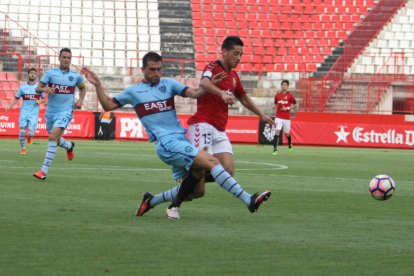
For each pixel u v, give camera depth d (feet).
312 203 82.99
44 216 66.28
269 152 200.34
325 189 100.48
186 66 303.07
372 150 229.04
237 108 287.89
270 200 84.99
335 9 325.83
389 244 55.93
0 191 86.84
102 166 132.46
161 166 135.54
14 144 206.49
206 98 71.97
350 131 246.68
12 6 310.65
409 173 135.64
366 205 82.23
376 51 307.99
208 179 68.33
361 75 294.66
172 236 56.90
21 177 106.22
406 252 52.60
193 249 51.67
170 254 49.67
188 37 313.12
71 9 314.35
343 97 284.82
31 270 43.78
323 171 135.44
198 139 71.72
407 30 312.50
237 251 51.39
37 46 297.12
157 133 66.23
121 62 303.48
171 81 67.21
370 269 46.34
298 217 70.64
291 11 324.60
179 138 65.98
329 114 256.93
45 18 310.65
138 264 46.19
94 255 48.67
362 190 100.12
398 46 310.45
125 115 248.32
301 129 247.91
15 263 45.68
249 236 57.98
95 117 247.29
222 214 71.10
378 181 79.82
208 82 66.39
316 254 51.03
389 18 312.50
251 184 105.81
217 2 323.57
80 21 312.09
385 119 255.91
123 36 310.04
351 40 307.99
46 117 109.50
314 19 322.75
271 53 311.47
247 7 323.78
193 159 64.18
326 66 306.76
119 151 182.39
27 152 169.48
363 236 59.67
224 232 59.67
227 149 72.54
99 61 302.45
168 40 311.47
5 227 59.26
